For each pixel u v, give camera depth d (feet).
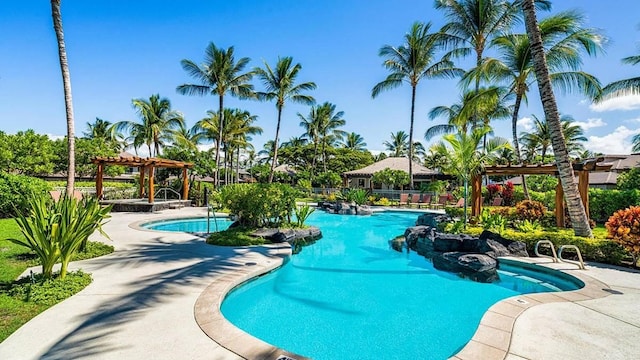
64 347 10.70
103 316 13.19
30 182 42.55
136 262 22.36
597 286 18.60
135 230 36.70
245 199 36.47
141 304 14.56
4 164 84.43
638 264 23.68
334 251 33.42
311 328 15.57
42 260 16.15
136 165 62.54
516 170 38.22
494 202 65.51
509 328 12.80
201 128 107.65
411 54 77.66
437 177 109.81
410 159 82.43
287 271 25.38
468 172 39.45
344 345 14.01
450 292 20.86
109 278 18.48
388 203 84.64
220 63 76.95
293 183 151.53
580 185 34.14
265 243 31.27
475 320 16.71
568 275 21.44
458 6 58.13
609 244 24.30
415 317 16.99
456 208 49.39
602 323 13.38
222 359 10.19
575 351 11.05
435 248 29.35
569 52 44.73
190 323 12.69
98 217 18.48
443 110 81.35
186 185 73.51
